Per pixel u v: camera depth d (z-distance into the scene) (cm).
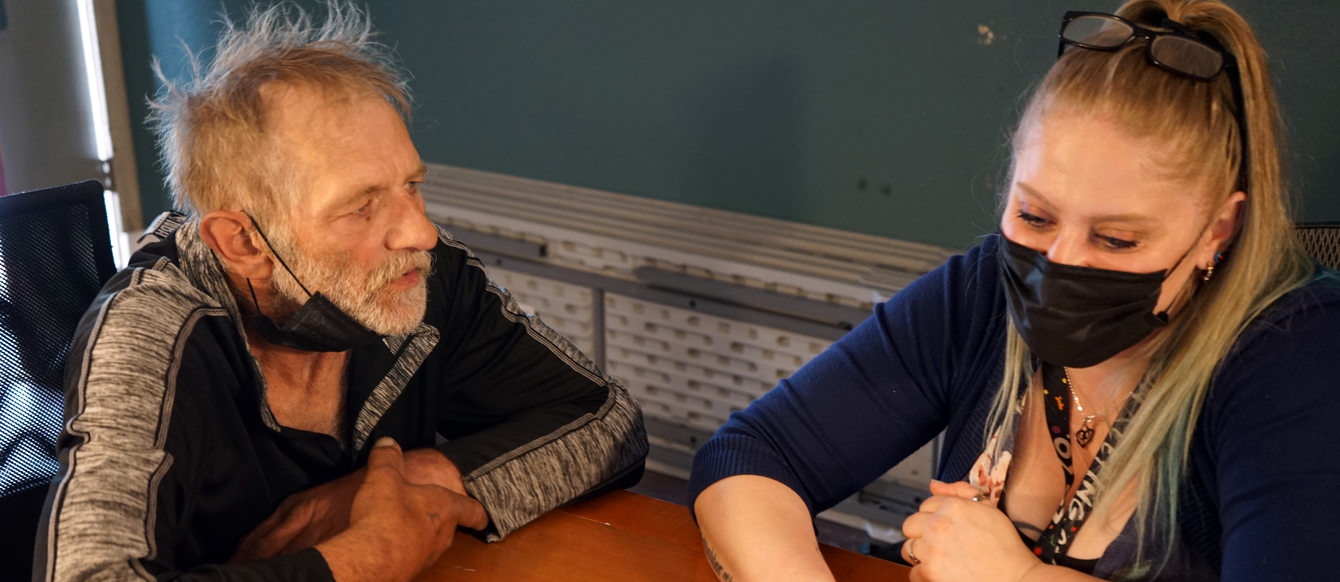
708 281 267
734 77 257
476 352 148
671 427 289
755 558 112
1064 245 102
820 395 130
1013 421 121
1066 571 105
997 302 126
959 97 231
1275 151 98
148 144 360
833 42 242
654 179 278
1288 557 91
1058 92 100
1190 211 98
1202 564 110
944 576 109
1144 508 110
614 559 121
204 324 121
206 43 334
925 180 241
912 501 257
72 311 136
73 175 355
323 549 109
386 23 306
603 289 284
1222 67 95
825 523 273
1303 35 198
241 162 114
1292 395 99
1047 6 215
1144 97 96
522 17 283
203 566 105
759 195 264
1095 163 97
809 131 252
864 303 249
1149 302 101
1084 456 118
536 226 289
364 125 115
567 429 138
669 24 262
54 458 136
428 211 308
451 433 154
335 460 133
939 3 227
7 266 130
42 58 339
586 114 282
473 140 304
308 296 119
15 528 134
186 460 115
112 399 110
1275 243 103
